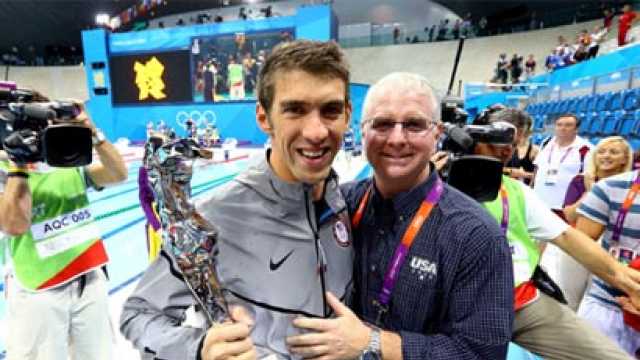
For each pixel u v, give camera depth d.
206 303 0.73
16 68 22.36
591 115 7.82
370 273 0.99
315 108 0.71
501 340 0.83
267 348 0.78
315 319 0.76
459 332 0.86
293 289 0.79
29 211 1.37
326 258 0.86
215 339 0.66
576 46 11.20
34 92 1.38
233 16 22.91
